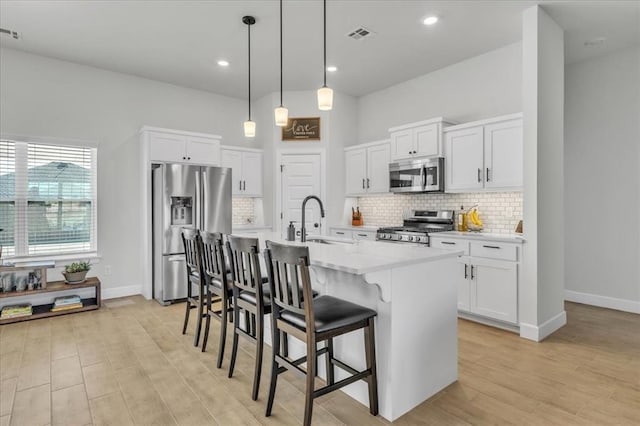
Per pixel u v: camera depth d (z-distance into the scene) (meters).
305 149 5.37
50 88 4.10
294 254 1.75
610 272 4.01
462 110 4.35
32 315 3.61
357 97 5.73
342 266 1.79
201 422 1.92
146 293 4.45
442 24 3.45
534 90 3.11
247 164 5.42
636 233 3.83
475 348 2.89
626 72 3.88
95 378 2.40
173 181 4.24
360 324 1.90
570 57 4.09
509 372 2.47
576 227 4.25
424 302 2.12
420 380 2.09
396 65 4.45
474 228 4.04
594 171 4.11
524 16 3.19
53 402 2.11
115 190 4.50
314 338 1.74
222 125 5.47
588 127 4.14
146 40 3.71
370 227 5.07
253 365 2.60
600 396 2.16
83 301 4.19
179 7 3.11
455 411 2.01
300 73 4.67
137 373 2.47
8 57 3.86
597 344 2.97
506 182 3.54
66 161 4.22
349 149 5.44
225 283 2.56
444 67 4.52
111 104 4.49
